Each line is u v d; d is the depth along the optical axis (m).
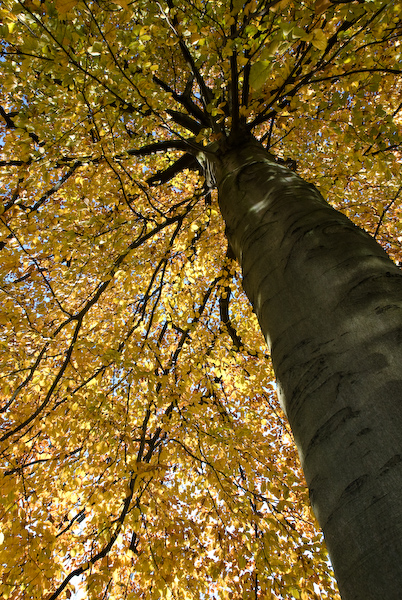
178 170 4.64
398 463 0.77
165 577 3.02
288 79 2.30
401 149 2.96
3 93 3.43
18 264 2.80
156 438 4.72
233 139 2.69
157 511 3.58
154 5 2.20
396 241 4.52
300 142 4.34
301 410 1.04
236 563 3.78
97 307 5.09
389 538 0.70
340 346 1.04
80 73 2.22
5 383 2.87
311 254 1.36
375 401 0.88
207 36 2.06
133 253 3.41
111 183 3.17
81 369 3.34
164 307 5.18
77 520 4.31
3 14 1.79
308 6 1.75
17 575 2.57
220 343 5.13
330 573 3.27
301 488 3.41
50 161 2.74
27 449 3.52
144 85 2.34
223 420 4.37
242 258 1.79
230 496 3.51
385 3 1.80
